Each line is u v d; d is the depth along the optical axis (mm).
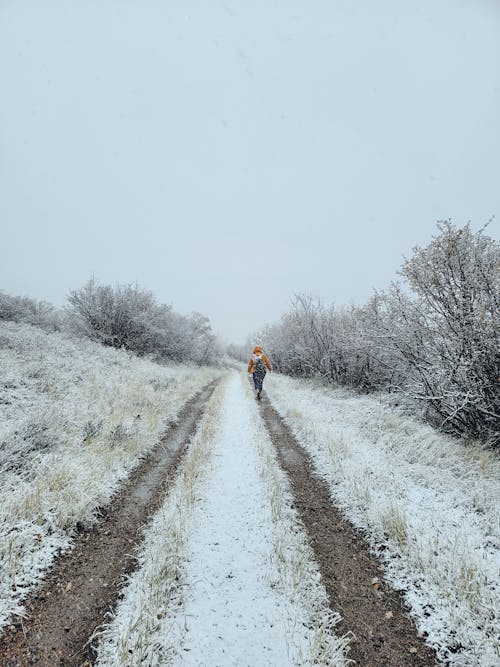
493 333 5711
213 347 42031
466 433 6668
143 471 5664
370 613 2783
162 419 8664
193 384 15797
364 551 3604
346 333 12062
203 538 3715
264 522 4043
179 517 3977
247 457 6188
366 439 6879
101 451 5797
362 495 4512
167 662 2285
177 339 25688
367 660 2377
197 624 2590
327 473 5508
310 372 17188
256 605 2785
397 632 2609
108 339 18766
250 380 20172
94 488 4492
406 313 7410
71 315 19094
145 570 3184
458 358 6234
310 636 2520
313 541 3754
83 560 3389
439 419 7395
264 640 2469
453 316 6344
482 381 6012
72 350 13297
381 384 11625
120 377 11906
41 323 19094
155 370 15711
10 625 2598
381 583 3125
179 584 3016
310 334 15758
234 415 9680
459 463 5387
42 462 4840
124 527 4004
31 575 3100
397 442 6453
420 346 7316
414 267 6770
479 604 2754
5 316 17516
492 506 4176
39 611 2744
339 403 10281
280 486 4965
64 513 3879
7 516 3641
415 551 3389
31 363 9688
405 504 4332
